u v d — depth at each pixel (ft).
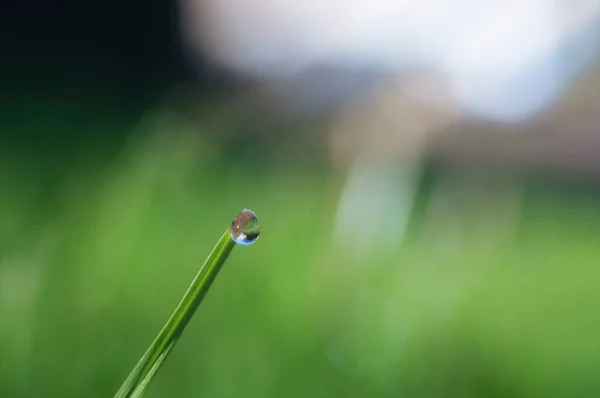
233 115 1.82
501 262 1.09
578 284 1.03
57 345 0.60
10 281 0.62
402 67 2.21
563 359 0.73
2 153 1.41
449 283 0.85
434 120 1.94
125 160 0.92
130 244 0.76
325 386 0.62
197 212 1.01
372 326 0.70
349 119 1.43
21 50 2.84
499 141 2.05
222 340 0.65
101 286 0.67
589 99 2.19
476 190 1.46
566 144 2.18
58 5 2.90
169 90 2.60
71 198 0.85
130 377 0.46
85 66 2.86
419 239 1.05
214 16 2.99
